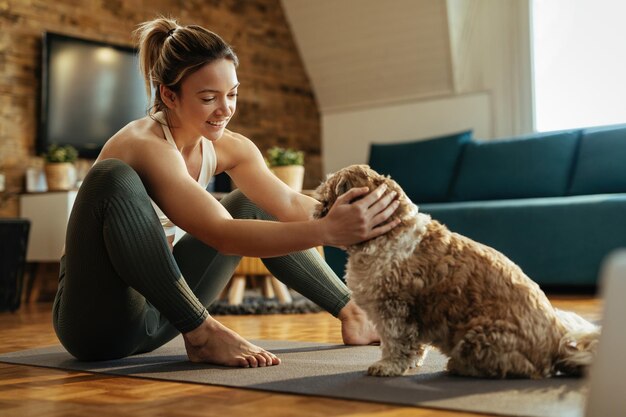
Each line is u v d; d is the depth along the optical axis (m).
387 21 6.64
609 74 5.93
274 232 1.74
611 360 0.94
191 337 1.95
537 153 5.42
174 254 2.14
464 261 1.56
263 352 1.93
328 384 1.60
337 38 7.03
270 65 7.05
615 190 5.02
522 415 1.26
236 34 6.77
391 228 1.59
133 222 1.81
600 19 5.95
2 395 1.64
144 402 1.50
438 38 6.48
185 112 1.93
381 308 1.61
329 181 1.72
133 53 5.91
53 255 5.05
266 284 4.64
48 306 4.92
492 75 6.52
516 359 1.51
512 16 6.39
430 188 5.88
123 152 1.95
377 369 1.67
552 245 4.71
